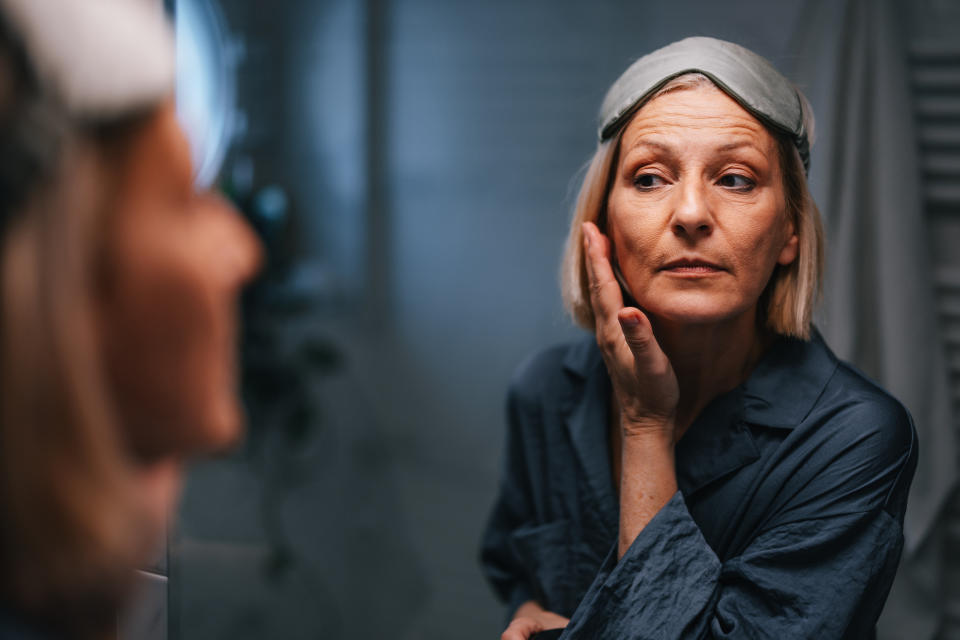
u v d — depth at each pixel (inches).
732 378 29.3
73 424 10.5
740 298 26.0
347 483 77.7
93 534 10.9
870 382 29.3
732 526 27.8
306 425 76.1
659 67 26.7
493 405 74.4
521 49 71.9
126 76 11.0
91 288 11.4
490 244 74.0
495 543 37.4
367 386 77.8
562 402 33.3
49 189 10.4
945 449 45.7
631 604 26.2
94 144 11.2
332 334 78.4
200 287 12.3
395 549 76.7
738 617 25.5
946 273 47.1
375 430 77.6
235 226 14.2
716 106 25.9
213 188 71.6
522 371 35.5
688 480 28.7
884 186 46.3
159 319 11.9
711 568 26.2
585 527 30.9
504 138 73.0
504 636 30.2
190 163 12.4
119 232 11.4
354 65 76.5
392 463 77.2
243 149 76.0
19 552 11.0
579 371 33.0
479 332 74.6
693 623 25.9
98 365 11.3
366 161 77.0
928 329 45.9
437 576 75.3
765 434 28.2
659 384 27.0
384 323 77.6
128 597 12.6
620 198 27.1
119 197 11.5
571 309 31.2
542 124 71.9
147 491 13.4
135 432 12.5
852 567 26.0
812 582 25.8
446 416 75.7
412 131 75.7
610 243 29.0
